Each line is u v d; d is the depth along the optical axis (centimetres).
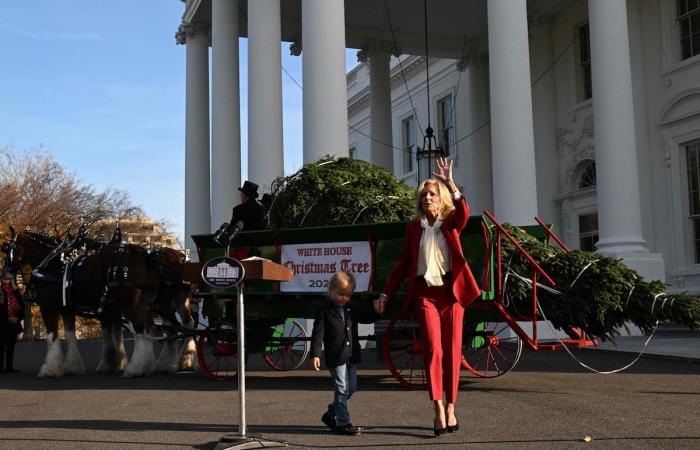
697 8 1931
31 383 1093
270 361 1220
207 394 920
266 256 1005
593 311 866
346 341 647
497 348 1191
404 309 664
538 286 878
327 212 993
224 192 2158
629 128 1716
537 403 789
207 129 2548
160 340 1138
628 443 572
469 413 733
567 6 2338
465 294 641
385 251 911
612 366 1152
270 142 1842
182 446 608
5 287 1307
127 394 936
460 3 2531
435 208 650
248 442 589
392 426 673
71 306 1191
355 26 2720
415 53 2844
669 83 1986
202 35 2566
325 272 953
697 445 559
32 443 634
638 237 1694
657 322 853
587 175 2253
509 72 1634
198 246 1058
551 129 2384
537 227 1006
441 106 3203
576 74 2306
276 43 1888
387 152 2773
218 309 1058
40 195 3784
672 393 848
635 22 2086
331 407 651
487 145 2814
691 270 1905
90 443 629
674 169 1969
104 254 1166
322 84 1655
